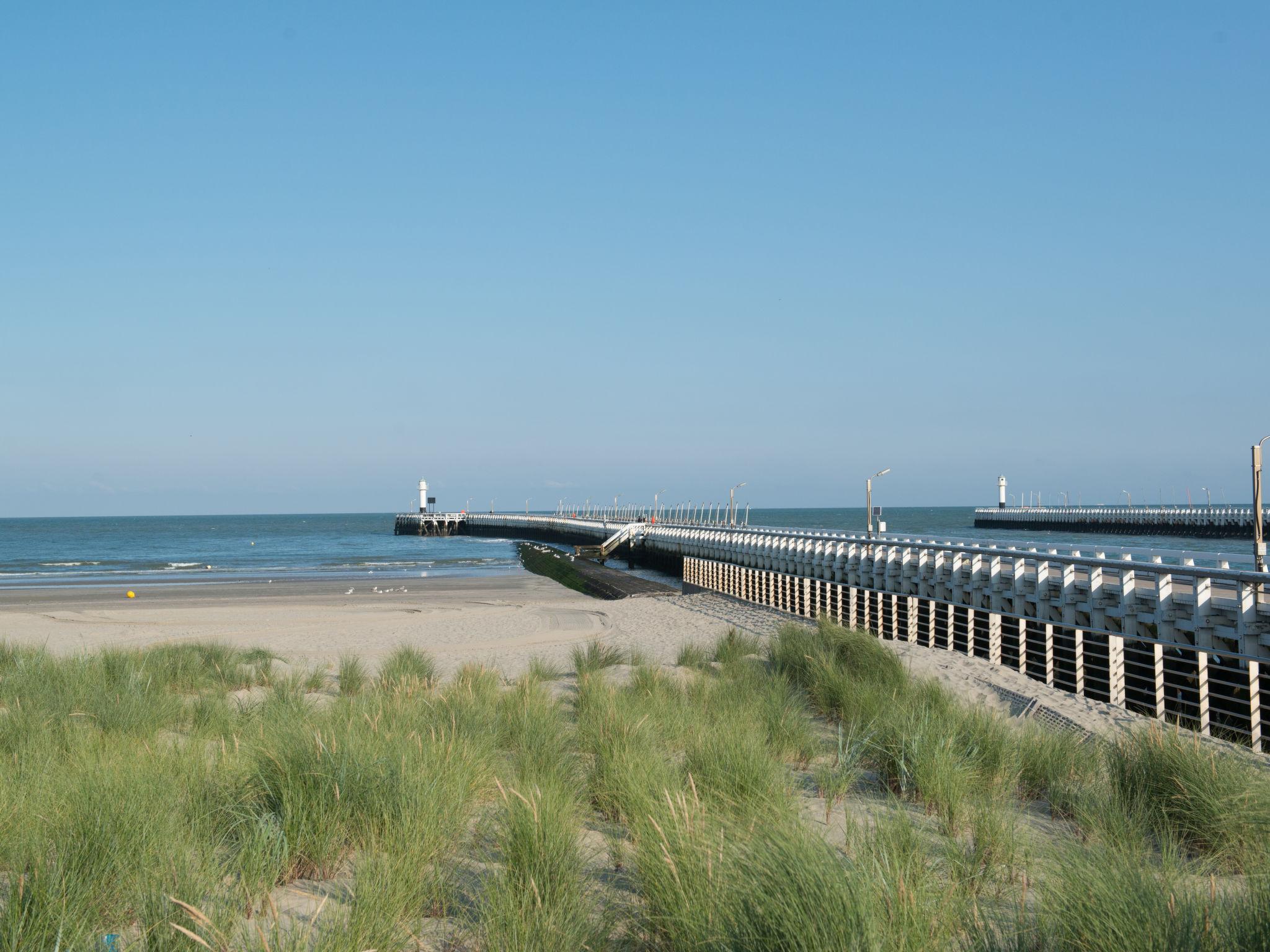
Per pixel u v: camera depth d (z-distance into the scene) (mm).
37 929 4355
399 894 4879
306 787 6281
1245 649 17969
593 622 32656
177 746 8219
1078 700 16156
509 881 5012
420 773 6602
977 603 28234
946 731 8961
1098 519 120875
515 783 7129
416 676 14914
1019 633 25641
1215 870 6234
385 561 88125
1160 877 5039
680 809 5781
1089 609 22984
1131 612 21312
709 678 15375
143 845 5273
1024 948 4383
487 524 165250
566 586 55469
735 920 4227
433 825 5977
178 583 59281
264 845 5418
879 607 33312
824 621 19047
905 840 5766
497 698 12070
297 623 33812
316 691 16109
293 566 78812
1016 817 7031
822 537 46344
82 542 144500
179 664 16906
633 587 46938
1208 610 19266
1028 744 9156
